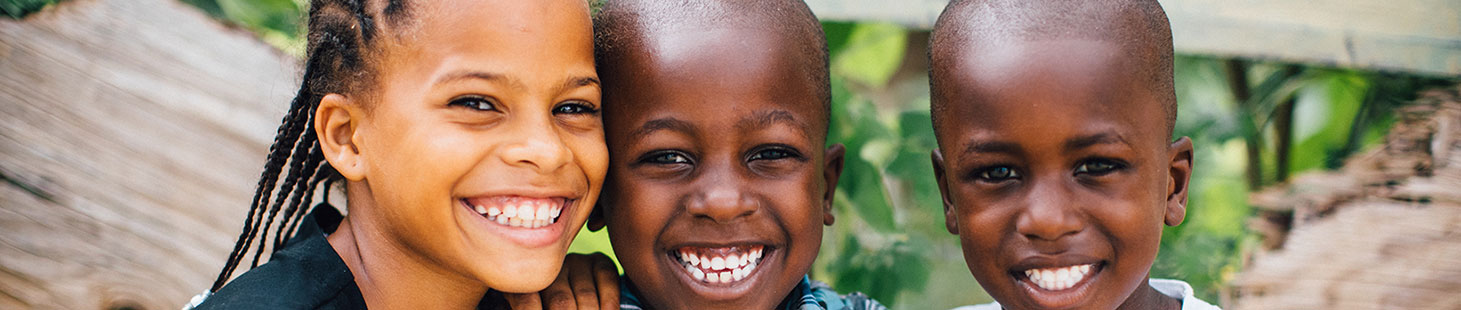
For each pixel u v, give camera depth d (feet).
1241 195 12.80
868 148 11.48
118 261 9.33
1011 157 7.14
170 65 10.22
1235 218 12.51
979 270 7.52
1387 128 12.04
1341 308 9.78
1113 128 7.04
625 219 7.58
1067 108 6.98
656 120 7.34
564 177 6.96
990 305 9.11
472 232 6.93
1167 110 7.44
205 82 10.19
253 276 6.98
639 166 7.51
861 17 10.06
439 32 6.69
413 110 6.71
